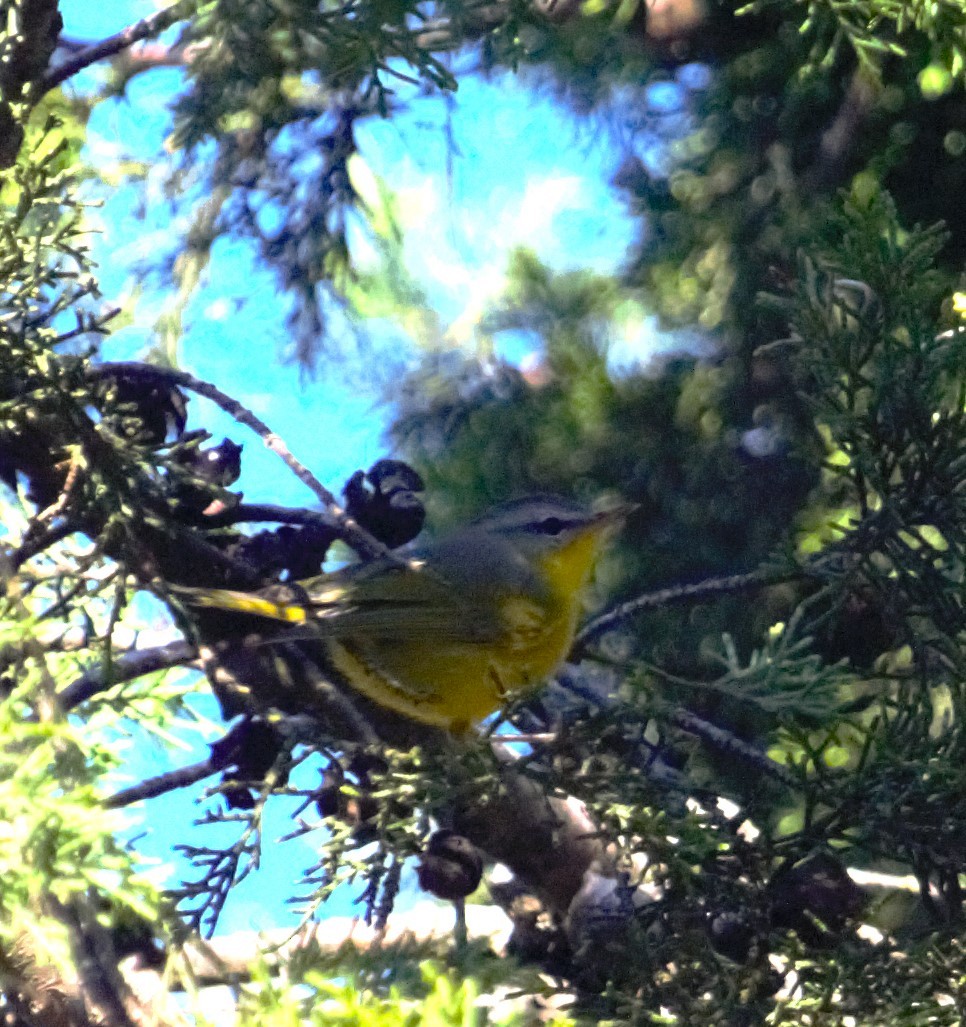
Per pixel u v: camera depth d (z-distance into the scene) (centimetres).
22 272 358
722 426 651
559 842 418
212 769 370
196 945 294
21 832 221
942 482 370
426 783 330
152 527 379
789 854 340
